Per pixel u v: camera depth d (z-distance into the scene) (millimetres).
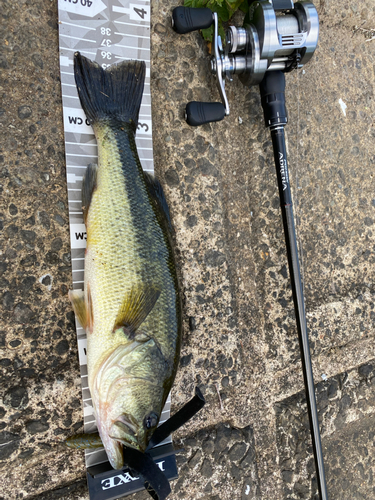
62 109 320
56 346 308
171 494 352
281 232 409
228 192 391
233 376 374
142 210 307
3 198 300
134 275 295
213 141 382
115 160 306
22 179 306
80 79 312
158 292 301
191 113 350
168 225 336
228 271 382
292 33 330
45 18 316
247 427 388
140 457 279
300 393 421
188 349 356
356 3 453
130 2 339
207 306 367
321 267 435
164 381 296
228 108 357
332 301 437
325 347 425
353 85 467
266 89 356
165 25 358
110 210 298
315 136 439
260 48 329
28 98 310
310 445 420
